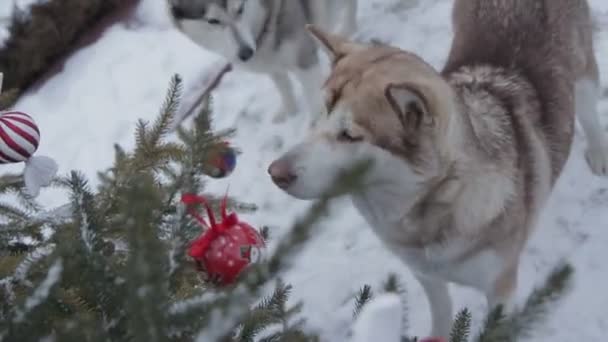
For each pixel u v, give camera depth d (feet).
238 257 4.85
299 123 9.45
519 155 5.91
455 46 6.84
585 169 7.93
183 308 4.54
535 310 4.63
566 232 7.55
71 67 11.54
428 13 10.23
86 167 9.83
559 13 6.75
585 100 7.36
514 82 6.23
